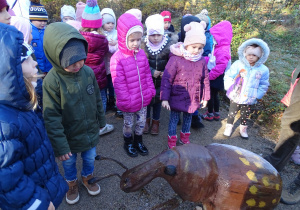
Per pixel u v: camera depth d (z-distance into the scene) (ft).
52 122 5.49
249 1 19.16
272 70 16.96
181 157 5.47
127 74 8.00
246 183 5.42
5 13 5.37
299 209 7.32
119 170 8.36
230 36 10.72
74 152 6.36
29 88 3.80
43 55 10.09
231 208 5.56
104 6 23.25
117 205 6.97
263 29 19.08
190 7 23.57
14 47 3.20
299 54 19.40
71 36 4.94
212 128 11.55
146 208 6.89
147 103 8.63
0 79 3.17
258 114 12.69
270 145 10.39
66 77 5.54
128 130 8.97
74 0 21.72
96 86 6.52
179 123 11.71
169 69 8.46
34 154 3.88
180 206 6.98
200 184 5.42
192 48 8.08
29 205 3.41
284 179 8.43
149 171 5.26
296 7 23.76
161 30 9.05
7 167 3.21
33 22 9.80
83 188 7.52
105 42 9.46
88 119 6.25
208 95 8.98
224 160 5.77
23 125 3.55
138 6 25.03
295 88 7.13
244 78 9.82
